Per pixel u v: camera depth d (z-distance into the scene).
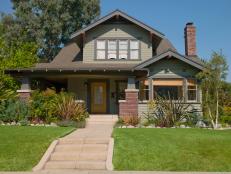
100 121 21.19
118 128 17.16
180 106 20.70
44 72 21.67
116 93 25.17
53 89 23.19
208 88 20.41
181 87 23.48
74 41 27.06
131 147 11.68
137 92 21.19
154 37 25.09
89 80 25.12
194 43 27.98
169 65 23.61
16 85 24.84
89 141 12.52
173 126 19.64
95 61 24.94
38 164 10.33
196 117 20.70
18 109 19.31
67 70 21.45
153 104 21.39
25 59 28.84
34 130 14.80
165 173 9.55
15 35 44.31
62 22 45.38
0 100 19.73
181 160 10.57
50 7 45.12
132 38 25.11
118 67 21.92
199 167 10.10
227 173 9.63
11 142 12.09
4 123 18.83
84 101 22.78
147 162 10.41
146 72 21.61
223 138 13.28
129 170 9.91
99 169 10.29
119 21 25.28
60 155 11.16
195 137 13.44
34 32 44.62
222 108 21.62
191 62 22.58
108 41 25.17
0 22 42.94
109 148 11.61
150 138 13.09
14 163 10.23
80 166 10.45
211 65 20.23
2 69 25.03
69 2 45.69
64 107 19.64
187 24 28.28
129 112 21.00
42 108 19.58
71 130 15.34
